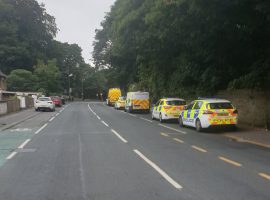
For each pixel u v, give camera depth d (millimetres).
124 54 44875
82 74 135250
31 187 9406
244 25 22406
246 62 28188
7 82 81500
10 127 26453
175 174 10734
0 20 95812
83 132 22672
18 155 14352
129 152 14844
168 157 13609
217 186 9328
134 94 44562
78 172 11133
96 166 12031
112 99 68312
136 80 60250
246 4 19000
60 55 117625
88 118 35562
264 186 9305
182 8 22625
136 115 40594
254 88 24016
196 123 22797
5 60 92438
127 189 9109
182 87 36688
